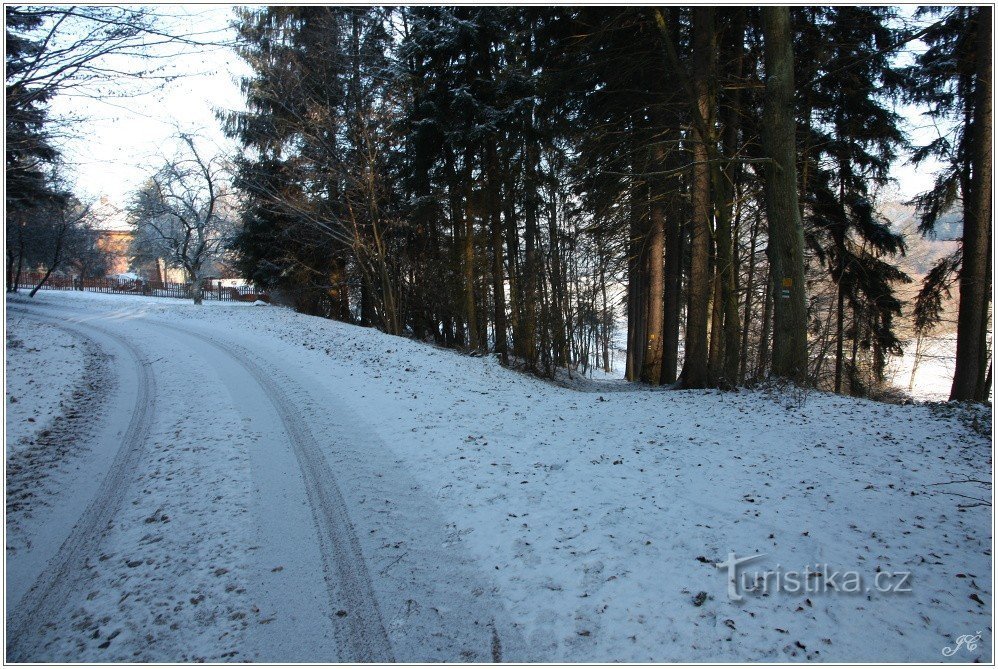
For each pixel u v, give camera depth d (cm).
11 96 646
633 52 1266
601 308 3253
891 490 562
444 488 590
